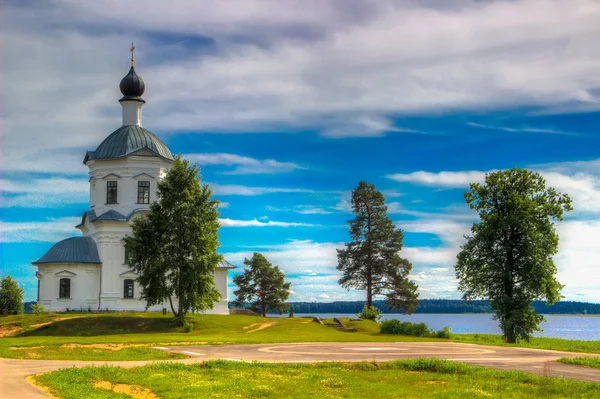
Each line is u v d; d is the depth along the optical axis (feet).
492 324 614.34
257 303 354.74
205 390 79.00
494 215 212.02
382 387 82.33
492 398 74.90
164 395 76.13
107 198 285.64
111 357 116.37
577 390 80.33
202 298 221.87
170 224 220.64
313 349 137.08
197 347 141.38
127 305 276.21
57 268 272.51
